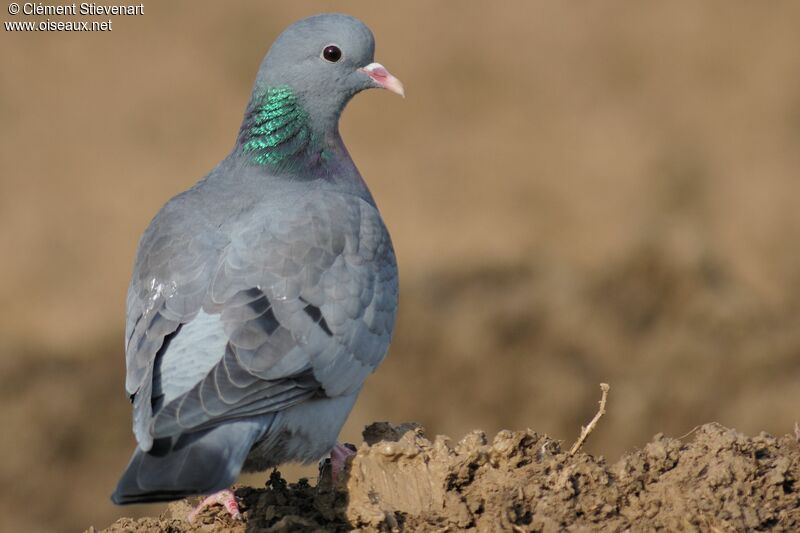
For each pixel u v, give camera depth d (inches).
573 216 928.9
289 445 338.3
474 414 664.4
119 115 1101.1
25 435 663.8
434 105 1113.4
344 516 320.2
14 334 770.8
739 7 1230.3
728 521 309.3
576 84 1146.0
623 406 661.9
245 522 336.2
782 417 657.6
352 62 389.4
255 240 345.7
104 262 900.0
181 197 370.3
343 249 354.9
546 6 1237.7
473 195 970.7
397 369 676.1
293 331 332.5
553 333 695.1
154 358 324.5
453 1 1238.9
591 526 311.9
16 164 1029.2
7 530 633.6
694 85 1143.6
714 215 929.5
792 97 1121.4
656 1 1242.0
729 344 690.2
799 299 740.0
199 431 307.6
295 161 383.2
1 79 1134.4
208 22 1210.6
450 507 316.8
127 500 289.1
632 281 727.7
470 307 704.4
